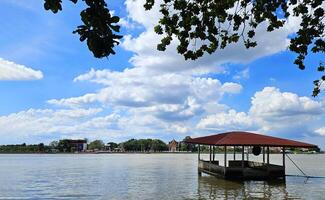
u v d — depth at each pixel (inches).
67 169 2928.2
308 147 1503.4
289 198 1138.0
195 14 398.9
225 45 442.3
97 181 1779.0
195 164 3801.7
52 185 1606.8
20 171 2674.7
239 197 1160.8
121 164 3836.1
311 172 2258.9
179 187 1433.3
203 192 1270.9
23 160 5265.8
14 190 1427.2
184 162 4379.9
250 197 1158.3
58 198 1195.9
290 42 419.2
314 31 406.6
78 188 1466.5
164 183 1614.2
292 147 1492.4
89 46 220.5
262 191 1280.8
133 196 1199.6
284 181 1501.0
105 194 1263.5
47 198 1200.2
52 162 4485.7
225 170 1499.8
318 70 470.3
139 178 1935.3
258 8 420.2
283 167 1508.4
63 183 1695.4
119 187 1478.8
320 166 3161.9
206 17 399.5
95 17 217.9
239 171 1499.8
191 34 406.9
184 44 409.1
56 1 213.8
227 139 1537.9
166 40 407.2
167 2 396.8
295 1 395.5
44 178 2016.5
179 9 397.4
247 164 1818.4
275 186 1413.6
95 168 3041.3
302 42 410.9
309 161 4697.3
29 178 2020.2
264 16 422.9
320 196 1171.3
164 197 1167.0
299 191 1280.8
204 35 405.4
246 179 1496.1
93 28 219.6
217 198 1141.7
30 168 3097.9
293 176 1846.7
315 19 403.5
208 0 399.5
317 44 412.8
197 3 397.7
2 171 2687.0
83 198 1181.1
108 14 220.5
